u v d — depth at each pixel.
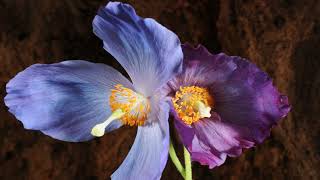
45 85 0.28
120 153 0.65
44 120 0.28
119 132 0.65
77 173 0.65
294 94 0.61
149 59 0.26
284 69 0.61
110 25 0.26
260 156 0.61
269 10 0.61
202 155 0.28
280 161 0.61
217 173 0.63
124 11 0.25
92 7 0.65
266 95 0.27
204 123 0.28
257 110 0.28
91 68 0.28
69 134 0.29
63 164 0.65
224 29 0.62
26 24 0.64
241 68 0.27
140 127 0.28
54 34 0.65
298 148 0.61
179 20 0.64
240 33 0.62
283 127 0.61
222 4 0.62
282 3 0.60
